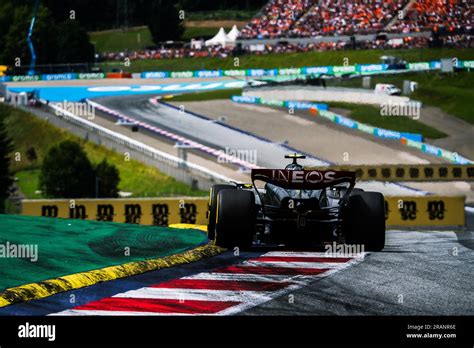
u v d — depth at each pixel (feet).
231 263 83.46
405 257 91.30
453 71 635.66
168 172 470.80
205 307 58.23
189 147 492.13
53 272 70.44
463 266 85.30
